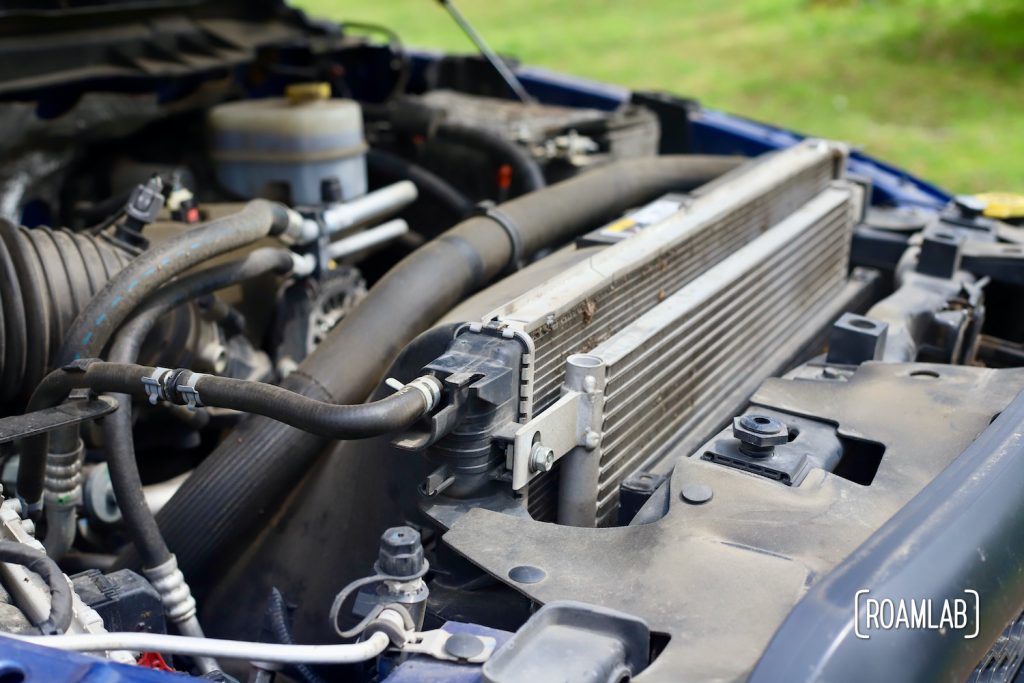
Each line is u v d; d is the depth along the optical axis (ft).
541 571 4.23
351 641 5.34
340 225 7.82
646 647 3.70
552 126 10.69
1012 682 4.67
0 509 4.44
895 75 34.30
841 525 4.42
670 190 9.35
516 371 4.69
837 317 7.97
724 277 6.29
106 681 3.16
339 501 5.56
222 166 8.39
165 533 5.73
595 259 5.57
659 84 34.22
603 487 5.16
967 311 7.50
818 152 8.57
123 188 8.63
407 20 42.22
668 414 5.78
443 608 4.81
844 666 3.33
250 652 3.74
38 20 7.89
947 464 4.98
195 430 6.95
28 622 4.02
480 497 4.75
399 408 4.26
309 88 8.48
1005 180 24.86
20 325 5.39
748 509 4.53
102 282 5.78
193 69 8.82
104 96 8.28
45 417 4.68
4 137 7.61
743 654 3.63
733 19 43.21
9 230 5.55
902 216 9.55
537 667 3.55
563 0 48.39
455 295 6.73
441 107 10.40
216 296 6.93
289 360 7.55
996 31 37.42
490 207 7.38
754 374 6.77
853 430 5.33
